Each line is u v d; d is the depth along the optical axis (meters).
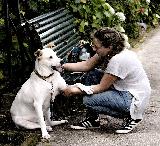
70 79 5.32
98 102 4.73
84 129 4.98
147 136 4.79
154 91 6.42
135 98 4.72
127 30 9.42
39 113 4.67
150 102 5.95
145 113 5.52
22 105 4.85
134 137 4.76
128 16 9.48
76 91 4.70
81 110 5.46
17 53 6.02
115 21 7.96
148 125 5.15
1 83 5.94
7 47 5.54
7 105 5.58
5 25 5.43
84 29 7.62
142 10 9.81
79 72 5.32
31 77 4.80
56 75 4.77
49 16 6.01
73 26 6.81
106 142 4.63
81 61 5.38
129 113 4.77
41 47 5.24
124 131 4.85
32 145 4.50
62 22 6.37
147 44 9.10
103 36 4.58
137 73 4.73
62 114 5.34
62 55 5.72
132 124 4.85
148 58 8.13
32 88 4.71
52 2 7.02
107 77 4.64
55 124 5.05
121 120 5.27
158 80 6.96
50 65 4.63
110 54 4.68
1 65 6.03
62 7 7.04
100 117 5.36
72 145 4.55
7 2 5.32
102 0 7.73
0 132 4.75
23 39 5.68
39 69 4.68
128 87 4.75
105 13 7.78
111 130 4.97
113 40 4.58
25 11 6.44
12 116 4.95
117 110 4.77
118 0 9.34
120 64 4.60
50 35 5.68
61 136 4.76
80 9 7.46
